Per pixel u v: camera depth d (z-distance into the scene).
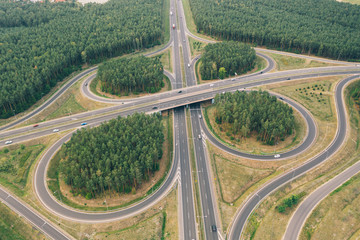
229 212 161.00
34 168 184.88
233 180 180.62
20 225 152.75
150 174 184.38
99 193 170.88
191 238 148.38
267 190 171.62
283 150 198.75
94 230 150.38
